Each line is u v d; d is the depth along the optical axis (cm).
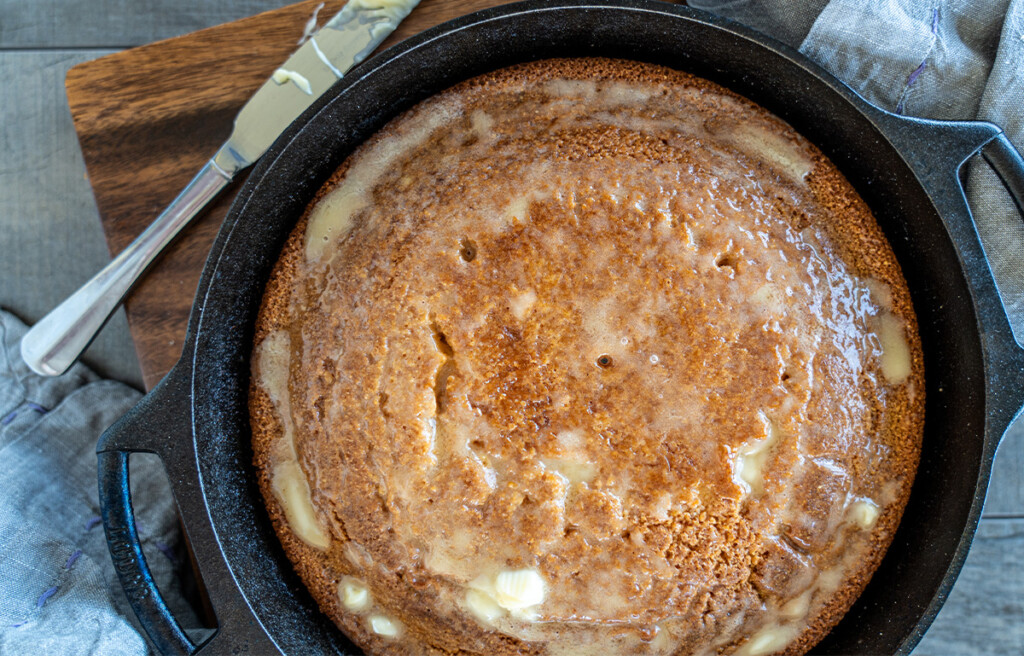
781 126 47
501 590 44
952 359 45
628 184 46
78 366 56
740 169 47
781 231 46
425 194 47
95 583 50
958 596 55
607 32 46
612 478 44
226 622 45
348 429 46
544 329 45
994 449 44
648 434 44
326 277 47
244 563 46
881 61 48
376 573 46
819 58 49
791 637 46
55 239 57
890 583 46
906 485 46
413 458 45
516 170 46
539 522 44
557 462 44
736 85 47
